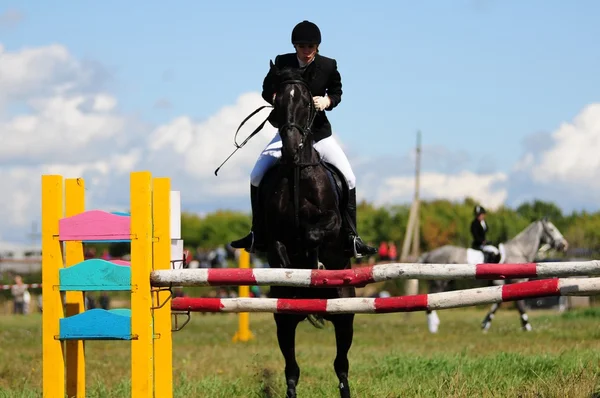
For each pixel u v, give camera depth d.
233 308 10.72
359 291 50.94
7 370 17.27
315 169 11.25
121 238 10.54
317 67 11.88
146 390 10.39
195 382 14.20
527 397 11.52
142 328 10.43
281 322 11.73
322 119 12.10
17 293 47.53
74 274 10.62
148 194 10.48
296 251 11.46
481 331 29.00
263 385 13.57
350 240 11.73
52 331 10.66
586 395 11.27
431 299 9.96
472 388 12.42
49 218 10.69
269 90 11.93
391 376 14.38
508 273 9.61
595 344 20.39
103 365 18.30
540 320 33.41
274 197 11.22
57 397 10.64
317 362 18.00
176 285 10.45
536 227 31.62
